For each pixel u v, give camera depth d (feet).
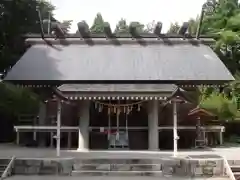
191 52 68.49
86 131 60.44
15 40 86.74
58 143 51.16
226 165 46.96
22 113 74.28
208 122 71.82
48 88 61.87
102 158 48.88
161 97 56.39
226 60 96.73
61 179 43.98
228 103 81.51
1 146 66.69
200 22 70.79
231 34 90.48
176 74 62.28
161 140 65.16
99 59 66.80
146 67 64.39
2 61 85.71
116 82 61.26
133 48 70.08
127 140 62.03
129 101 61.46
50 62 65.31
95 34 72.69
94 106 63.16
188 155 52.06
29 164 47.83
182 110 67.77
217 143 70.64
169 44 70.95
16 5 81.71
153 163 48.62
